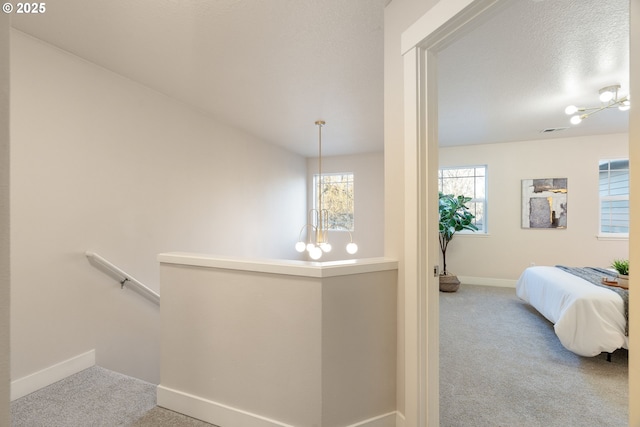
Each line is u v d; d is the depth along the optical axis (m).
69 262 2.17
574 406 1.90
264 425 1.58
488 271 5.11
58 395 1.92
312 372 1.48
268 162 4.84
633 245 0.73
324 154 5.91
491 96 3.01
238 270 1.64
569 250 4.72
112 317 2.45
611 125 4.06
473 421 1.76
